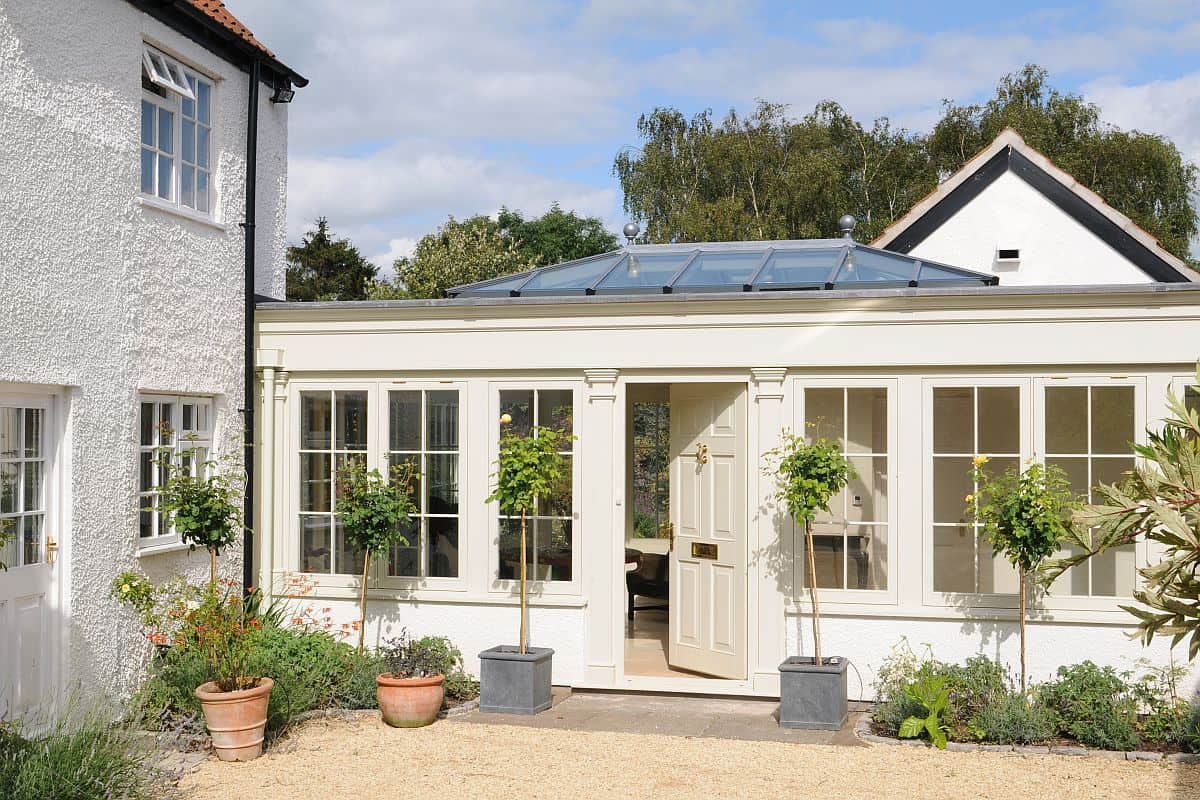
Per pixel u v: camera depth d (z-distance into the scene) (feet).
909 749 25.49
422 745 25.95
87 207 26.76
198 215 31.42
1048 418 29.19
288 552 33.71
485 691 29.22
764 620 30.40
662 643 38.06
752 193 95.66
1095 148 97.09
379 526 30.99
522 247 131.54
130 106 28.53
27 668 24.94
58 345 25.59
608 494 31.48
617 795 22.20
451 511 32.63
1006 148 47.67
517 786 22.82
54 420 26.11
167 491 28.76
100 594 27.02
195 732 26.18
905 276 34.04
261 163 35.55
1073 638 28.66
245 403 33.53
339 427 33.55
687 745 25.95
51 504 25.89
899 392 29.94
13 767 19.77
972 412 29.58
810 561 28.30
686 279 34.81
